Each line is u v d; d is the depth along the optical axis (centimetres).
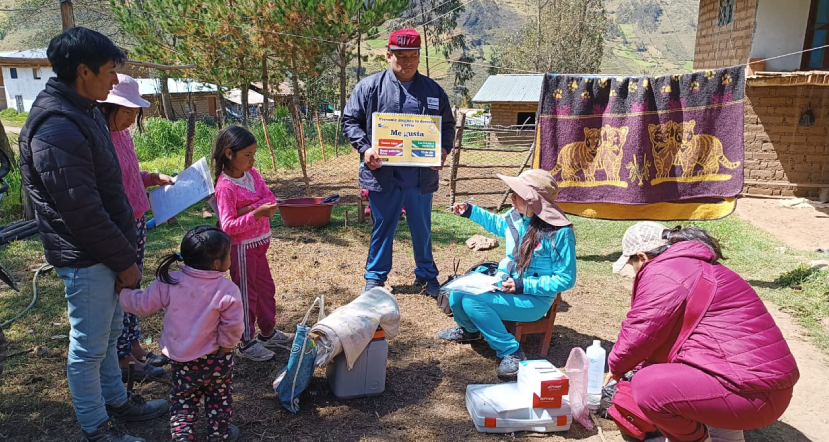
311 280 573
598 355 354
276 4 1825
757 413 263
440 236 752
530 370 339
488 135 1838
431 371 399
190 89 3369
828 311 520
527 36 4312
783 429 343
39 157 238
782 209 1087
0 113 4075
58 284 538
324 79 3127
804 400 375
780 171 1202
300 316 484
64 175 239
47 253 262
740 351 264
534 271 390
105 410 291
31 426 317
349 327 331
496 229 432
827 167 1170
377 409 349
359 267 619
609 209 691
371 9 1981
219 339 281
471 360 417
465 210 430
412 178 502
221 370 288
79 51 240
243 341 396
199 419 331
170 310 279
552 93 680
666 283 279
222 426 298
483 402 333
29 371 379
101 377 309
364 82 495
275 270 599
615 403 322
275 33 1845
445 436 325
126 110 318
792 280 602
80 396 279
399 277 589
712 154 639
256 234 382
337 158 1570
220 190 363
